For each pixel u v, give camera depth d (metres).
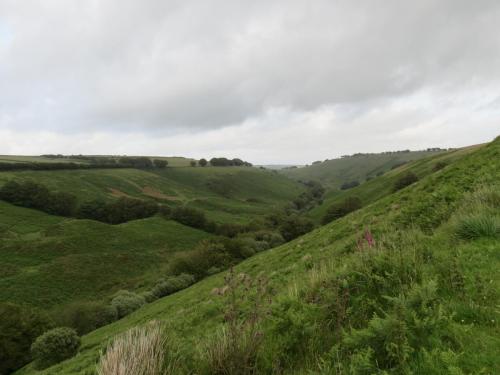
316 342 4.20
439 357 3.12
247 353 3.99
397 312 3.83
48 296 64.12
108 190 151.75
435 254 5.58
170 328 10.77
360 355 3.26
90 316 46.94
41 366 28.69
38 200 114.00
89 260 80.88
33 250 82.25
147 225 111.12
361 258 5.92
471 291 4.28
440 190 14.12
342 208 89.81
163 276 63.31
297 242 29.75
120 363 3.68
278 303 5.30
